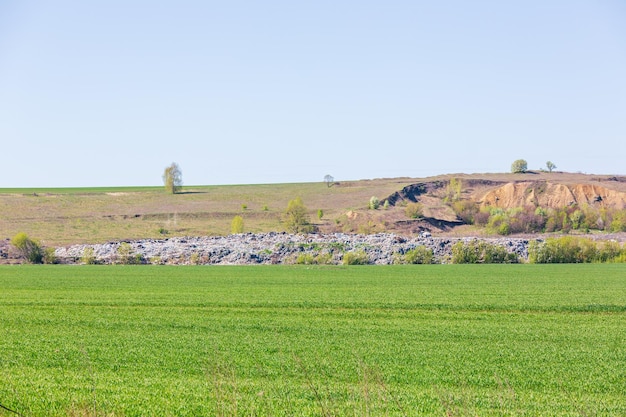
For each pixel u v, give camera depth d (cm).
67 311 4400
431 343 3158
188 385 2217
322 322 3906
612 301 4916
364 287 6062
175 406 1934
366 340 3244
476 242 9988
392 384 2270
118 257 9956
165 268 8588
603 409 1948
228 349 2962
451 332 3516
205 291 5734
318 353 2869
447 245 10375
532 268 8394
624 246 9938
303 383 2258
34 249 10138
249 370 2495
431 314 4294
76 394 2067
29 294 5491
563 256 9750
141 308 4572
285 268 8494
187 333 3469
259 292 5638
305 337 3344
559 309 4522
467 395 2084
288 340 3238
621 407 1972
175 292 5650
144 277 7219
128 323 3838
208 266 8919
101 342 3148
